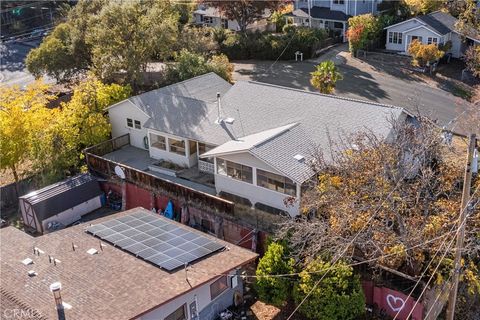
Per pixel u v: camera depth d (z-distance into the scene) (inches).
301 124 1100.5
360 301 750.5
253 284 880.3
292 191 962.1
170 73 1708.9
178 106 1290.6
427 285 680.4
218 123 1190.3
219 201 1003.9
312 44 1995.6
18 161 1256.2
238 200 1065.5
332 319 746.8
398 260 784.9
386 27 2005.4
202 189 1135.6
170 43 1706.4
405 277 762.8
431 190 856.9
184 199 1070.4
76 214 1152.2
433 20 1925.4
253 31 2242.9
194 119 1232.8
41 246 851.4
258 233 926.4
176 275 741.9
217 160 1061.1
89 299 689.6
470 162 552.1
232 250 826.2
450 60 1873.8
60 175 1235.9
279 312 817.5
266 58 2057.1
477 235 753.0
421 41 1909.4
